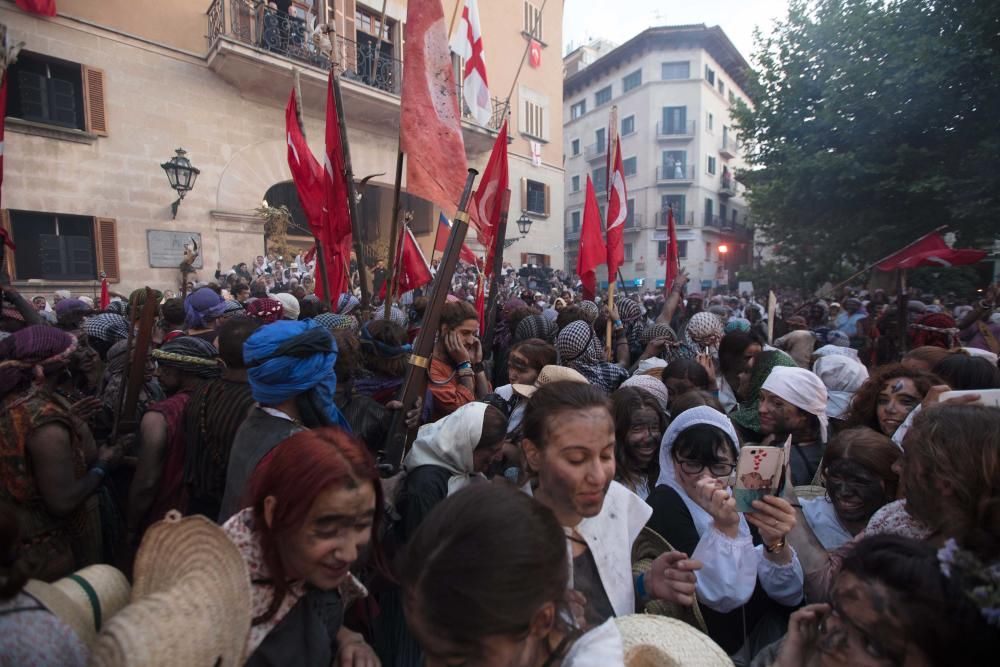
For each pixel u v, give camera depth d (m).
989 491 1.21
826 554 1.75
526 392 2.54
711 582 1.52
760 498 1.50
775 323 8.27
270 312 3.57
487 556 0.78
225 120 13.45
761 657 1.40
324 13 14.00
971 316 6.20
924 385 2.29
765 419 2.47
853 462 1.77
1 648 0.78
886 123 14.91
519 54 20.00
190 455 2.06
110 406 2.69
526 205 20.98
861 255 17.31
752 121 18.58
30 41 10.89
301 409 1.75
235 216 13.63
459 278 16.11
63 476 1.84
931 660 0.92
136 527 2.17
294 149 3.96
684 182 34.41
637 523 1.51
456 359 2.82
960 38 13.52
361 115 15.50
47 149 11.19
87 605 0.93
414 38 3.02
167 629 0.81
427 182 2.97
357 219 3.36
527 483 1.52
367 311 3.34
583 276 4.89
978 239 15.07
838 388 3.19
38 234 11.31
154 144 12.46
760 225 20.67
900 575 0.93
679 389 3.02
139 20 12.16
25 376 1.85
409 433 2.20
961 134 14.51
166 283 12.70
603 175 38.06
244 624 0.97
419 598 0.82
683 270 5.88
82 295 11.68
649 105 34.72
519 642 0.81
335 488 1.09
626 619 1.15
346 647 1.36
